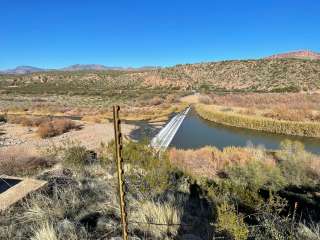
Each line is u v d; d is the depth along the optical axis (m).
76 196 4.16
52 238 2.94
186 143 20.83
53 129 21.33
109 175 5.60
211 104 46.31
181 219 3.81
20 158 8.94
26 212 3.59
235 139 22.81
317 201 6.52
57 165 7.57
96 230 3.26
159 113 38.53
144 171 5.20
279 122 26.17
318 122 25.72
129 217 3.56
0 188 4.46
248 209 4.36
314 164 10.58
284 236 3.55
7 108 43.81
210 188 4.85
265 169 9.34
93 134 21.25
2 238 3.03
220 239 3.36
